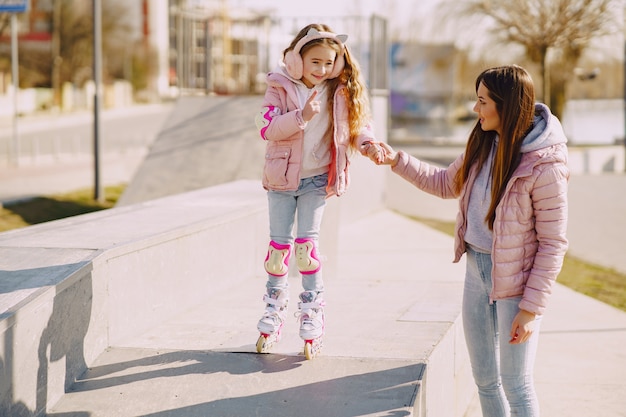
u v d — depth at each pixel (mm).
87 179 20922
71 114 55500
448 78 54812
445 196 3756
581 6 24734
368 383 3670
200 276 5258
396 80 55125
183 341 4305
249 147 12797
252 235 6199
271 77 3824
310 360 3938
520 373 3436
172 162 12656
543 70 26156
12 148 30000
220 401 3580
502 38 28234
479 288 3510
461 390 4887
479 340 3557
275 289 4051
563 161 3275
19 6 16250
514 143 3262
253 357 4012
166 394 3666
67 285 3676
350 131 3830
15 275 3695
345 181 3852
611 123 62031
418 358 3926
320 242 7672
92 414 3529
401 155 3793
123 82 72188
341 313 4883
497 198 3322
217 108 14070
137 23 81312
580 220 14422
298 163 3793
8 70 61312
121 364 3971
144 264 4516
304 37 3688
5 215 14656
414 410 3500
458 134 48562
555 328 6742
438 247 10969
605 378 5488
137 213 5699
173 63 92125
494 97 3309
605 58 31422
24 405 3305
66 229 4855
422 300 5238
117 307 4242
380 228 12844
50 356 3533
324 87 3820
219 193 7074
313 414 3432
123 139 36062
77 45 63375
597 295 8164
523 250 3334
